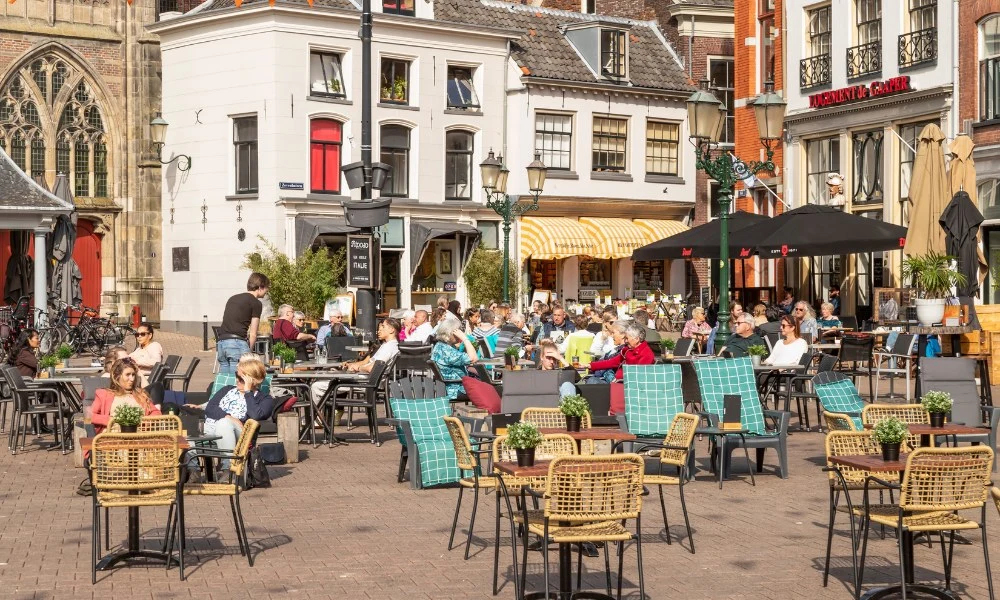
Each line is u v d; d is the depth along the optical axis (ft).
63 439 55.11
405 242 127.85
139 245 134.31
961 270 74.49
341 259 124.36
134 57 134.51
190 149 128.16
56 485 46.52
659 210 146.41
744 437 45.65
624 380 47.47
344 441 58.59
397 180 129.08
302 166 123.13
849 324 92.68
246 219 123.54
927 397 37.27
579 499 27.68
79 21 132.05
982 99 92.38
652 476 36.17
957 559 34.04
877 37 101.76
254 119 123.24
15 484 46.73
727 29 151.02
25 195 109.19
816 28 108.06
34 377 58.59
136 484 31.73
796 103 109.50
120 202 134.62
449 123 131.54
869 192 102.63
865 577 31.96
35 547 35.63
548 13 144.25
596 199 139.85
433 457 45.62
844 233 79.20
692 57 149.89
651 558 34.24
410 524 38.88
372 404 57.62
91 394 51.03
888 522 29.01
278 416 52.16
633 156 143.64
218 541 36.45
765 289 111.45
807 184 109.29
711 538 36.73
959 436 46.85
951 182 79.51
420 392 47.50
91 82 132.98
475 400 51.24
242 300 60.23
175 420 36.78
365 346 73.31
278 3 120.06
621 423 46.73
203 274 127.65
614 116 142.31
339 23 124.26
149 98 134.10
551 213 137.69
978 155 92.17
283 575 32.19
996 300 92.32
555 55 139.23
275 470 50.16
